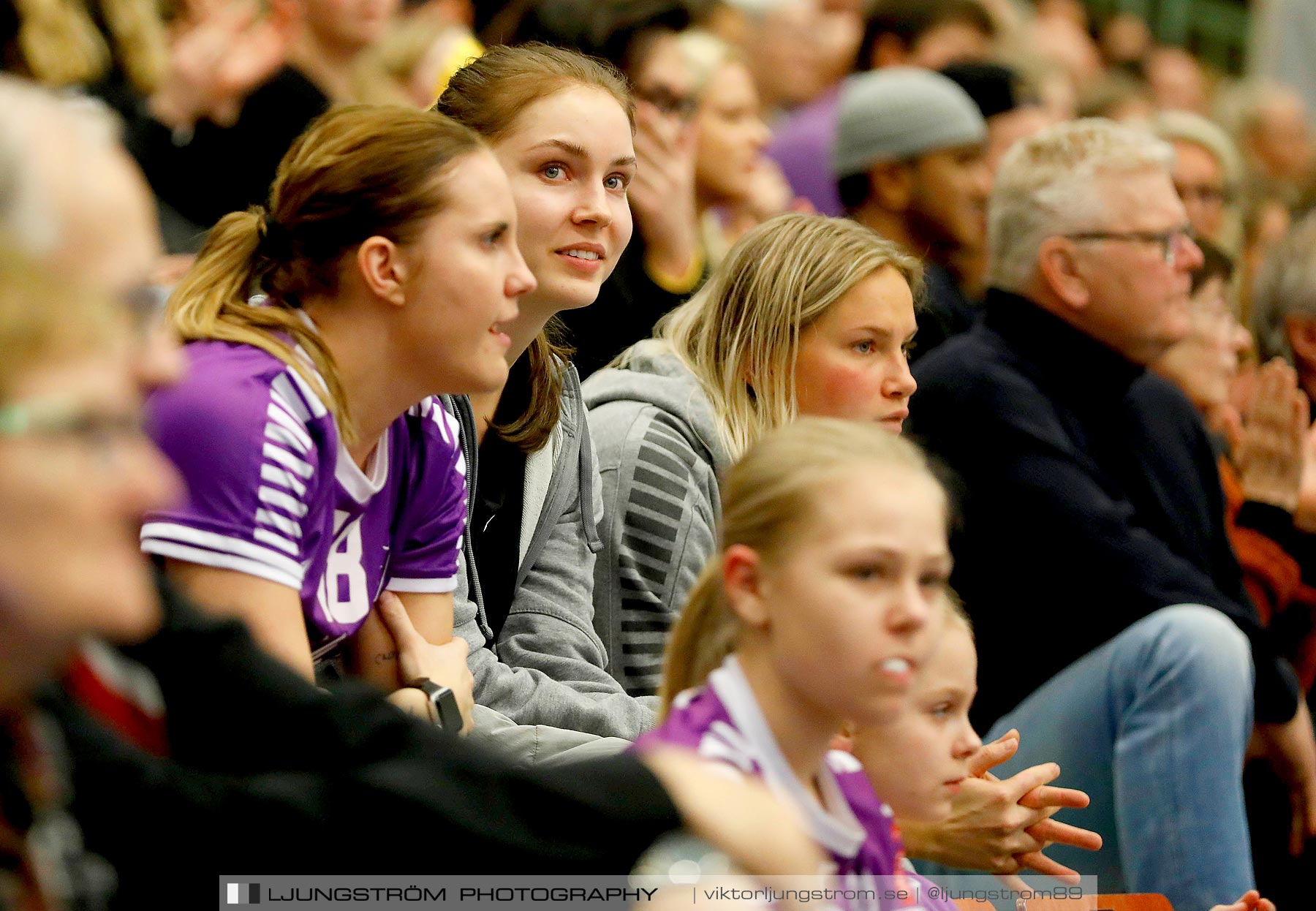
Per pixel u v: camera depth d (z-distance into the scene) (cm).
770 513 579
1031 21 2627
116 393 396
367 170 703
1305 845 1181
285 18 1377
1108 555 1129
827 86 2281
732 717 579
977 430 1173
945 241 1561
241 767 514
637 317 1366
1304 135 2444
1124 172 1184
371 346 716
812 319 976
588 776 482
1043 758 1077
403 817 467
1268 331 1411
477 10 1684
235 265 729
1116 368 1207
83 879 432
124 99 1321
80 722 448
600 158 904
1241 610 1130
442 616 809
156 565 682
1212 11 3045
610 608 981
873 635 563
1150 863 1021
